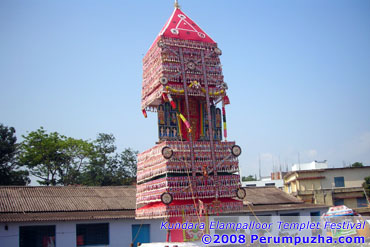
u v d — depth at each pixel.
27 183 51.84
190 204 20.28
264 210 34.91
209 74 22.55
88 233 29.20
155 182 21.33
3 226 26.25
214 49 22.91
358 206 49.53
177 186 20.12
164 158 20.08
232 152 21.84
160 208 20.52
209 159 21.33
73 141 54.09
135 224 30.58
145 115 24.86
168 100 21.44
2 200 29.33
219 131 22.66
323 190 49.84
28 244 27.02
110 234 29.55
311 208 37.41
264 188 43.91
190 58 22.25
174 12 24.03
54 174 53.75
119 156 57.59
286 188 58.81
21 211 28.23
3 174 49.34
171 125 21.95
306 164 63.22
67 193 32.66
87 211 30.20
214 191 20.92
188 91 21.75
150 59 23.50
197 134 22.66
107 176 53.84
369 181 49.22
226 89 22.70
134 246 30.11
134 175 57.00
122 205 31.83
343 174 50.94
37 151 51.69
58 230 27.88
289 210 36.31
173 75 21.58
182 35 22.48
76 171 53.88
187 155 20.75
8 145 50.41
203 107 23.00
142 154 23.89
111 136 57.47
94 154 54.88
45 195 31.50
